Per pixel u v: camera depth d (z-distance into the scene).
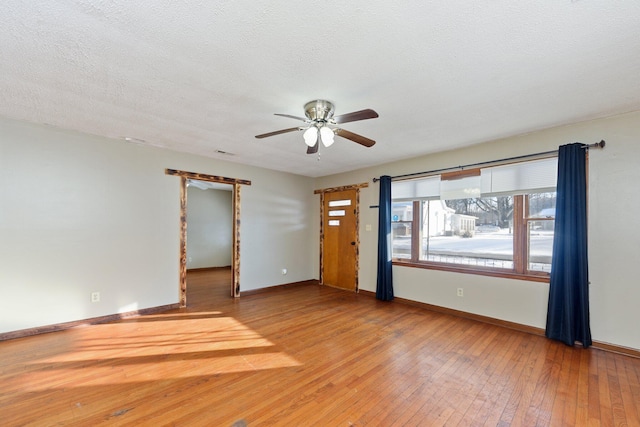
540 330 3.29
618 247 2.83
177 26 1.57
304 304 4.49
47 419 1.82
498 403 2.03
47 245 3.27
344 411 1.94
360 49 1.77
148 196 4.03
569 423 1.83
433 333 3.31
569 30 1.59
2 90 2.33
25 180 3.14
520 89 2.29
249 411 1.93
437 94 2.38
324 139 2.41
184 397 2.07
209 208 7.82
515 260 3.55
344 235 5.63
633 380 2.32
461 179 3.98
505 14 1.47
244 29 1.59
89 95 2.42
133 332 3.29
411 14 1.47
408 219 4.64
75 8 1.43
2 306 3.01
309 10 1.45
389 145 3.84
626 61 1.89
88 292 3.53
